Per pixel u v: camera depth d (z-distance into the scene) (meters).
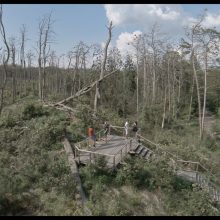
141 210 17.05
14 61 52.84
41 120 26.95
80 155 21.06
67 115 29.19
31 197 16.38
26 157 20.61
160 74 59.91
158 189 18.78
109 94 49.16
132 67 57.97
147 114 44.47
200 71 53.22
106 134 25.81
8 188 16.45
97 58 50.41
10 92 57.47
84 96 42.47
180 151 27.75
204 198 18.23
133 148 22.34
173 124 46.72
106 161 19.44
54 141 23.47
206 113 61.00
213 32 42.84
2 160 20.19
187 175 21.91
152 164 20.42
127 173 18.78
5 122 26.70
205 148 35.88
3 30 30.23
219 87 59.16
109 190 17.91
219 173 26.27
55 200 16.39
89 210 15.66
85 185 17.88
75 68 54.72
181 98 58.84
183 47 48.19
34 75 74.94
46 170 19.05
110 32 34.31
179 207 17.64
